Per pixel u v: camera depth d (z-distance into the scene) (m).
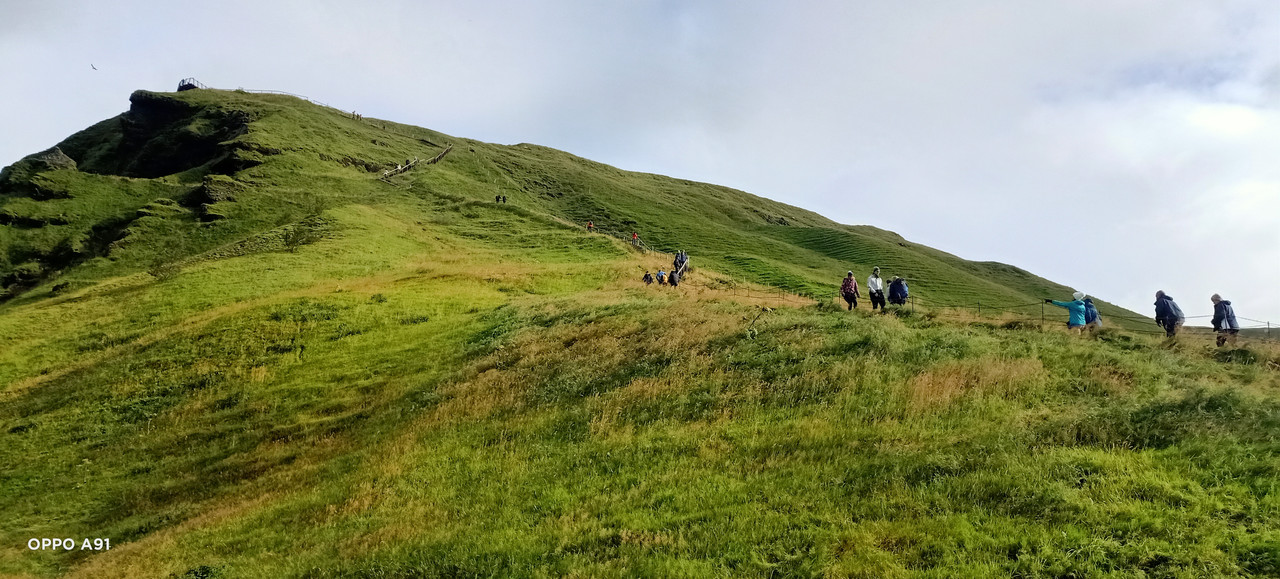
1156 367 16.89
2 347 35.94
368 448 18.45
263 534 13.84
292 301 34.50
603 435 16.30
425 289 38.34
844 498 10.94
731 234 89.94
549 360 23.03
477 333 28.48
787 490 11.64
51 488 19.73
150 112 107.12
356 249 51.34
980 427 13.55
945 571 8.32
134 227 63.59
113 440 22.64
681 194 127.69
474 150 123.56
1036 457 11.19
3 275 60.97
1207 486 9.72
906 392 16.08
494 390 21.22
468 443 17.38
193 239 61.69
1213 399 12.66
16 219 67.50
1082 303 22.70
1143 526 8.80
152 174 95.38
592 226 77.12
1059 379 16.27
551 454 15.71
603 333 25.00
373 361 26.75
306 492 16.16
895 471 11.59
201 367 27.59
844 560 8.95
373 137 112.75
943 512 9.92
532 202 96.62
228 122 99.25
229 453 20.31
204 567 12.52
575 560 10.10
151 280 47.22
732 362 19.98
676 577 9.25
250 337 30.08
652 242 81.44
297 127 100.12
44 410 25.97
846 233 97.12
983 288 70.12
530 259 53.38
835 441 13.81
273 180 77.69
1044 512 9.44
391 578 10.65
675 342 22.22
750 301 31.91
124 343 34.00
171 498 17.92
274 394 24.50
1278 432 10.92
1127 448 11.36
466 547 11.22
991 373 16.42
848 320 22.81
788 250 82.50
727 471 13.05
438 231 64.00
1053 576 8.05
